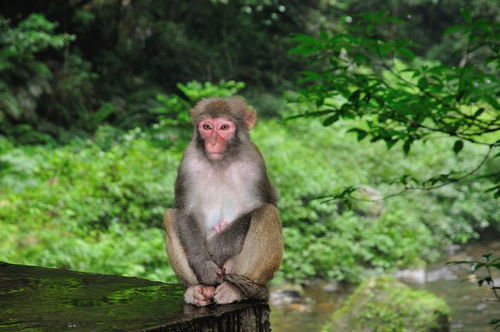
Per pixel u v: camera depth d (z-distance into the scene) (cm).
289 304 1362
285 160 1694
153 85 2752
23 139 2069
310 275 1530
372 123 547
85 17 2489
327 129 2183
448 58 3120
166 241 405
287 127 2225
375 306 1066
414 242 1673
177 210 407
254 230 391
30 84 2217
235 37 3192
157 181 1449
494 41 486
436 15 3634
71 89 2366
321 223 1675
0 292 425
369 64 516
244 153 412
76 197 1326
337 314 1093
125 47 2692
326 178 1745
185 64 2916
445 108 498
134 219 1348
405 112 504
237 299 389
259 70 3170
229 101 422
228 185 411
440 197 2014
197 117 420
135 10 2748
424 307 1045
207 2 3155
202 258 397
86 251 1070
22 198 1348
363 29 533
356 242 1642
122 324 342
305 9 3438
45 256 1055
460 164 1997
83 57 2620
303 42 504
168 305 385
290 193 1614
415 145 2088
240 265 394
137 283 452
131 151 1543
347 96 516
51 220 1253
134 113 2512
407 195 1895
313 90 522
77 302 397
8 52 2098
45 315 366
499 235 1995
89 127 2325
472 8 2397
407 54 496
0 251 1041
